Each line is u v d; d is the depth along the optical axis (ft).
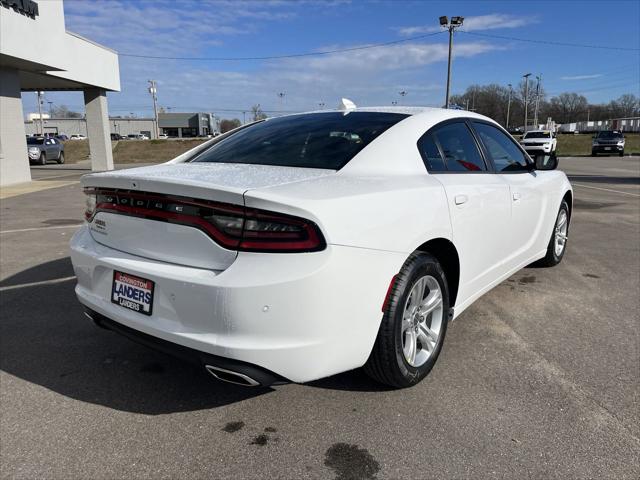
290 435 7.95
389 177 8.93
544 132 115.55
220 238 7.13
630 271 16.94
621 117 366.63
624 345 11.12
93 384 9.55
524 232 13.55
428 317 9.73
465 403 8.80
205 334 7.13
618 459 7.35
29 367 10.21
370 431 8.03
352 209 7.45
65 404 8.84
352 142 9.70
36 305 13.82
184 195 7.41
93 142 85.61
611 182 50.31
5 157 53.06
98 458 7.41
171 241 7.63
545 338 11.48
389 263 7.91
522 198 12.88
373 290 7.70
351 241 7.25
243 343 6.93
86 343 11.37
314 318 7.04
